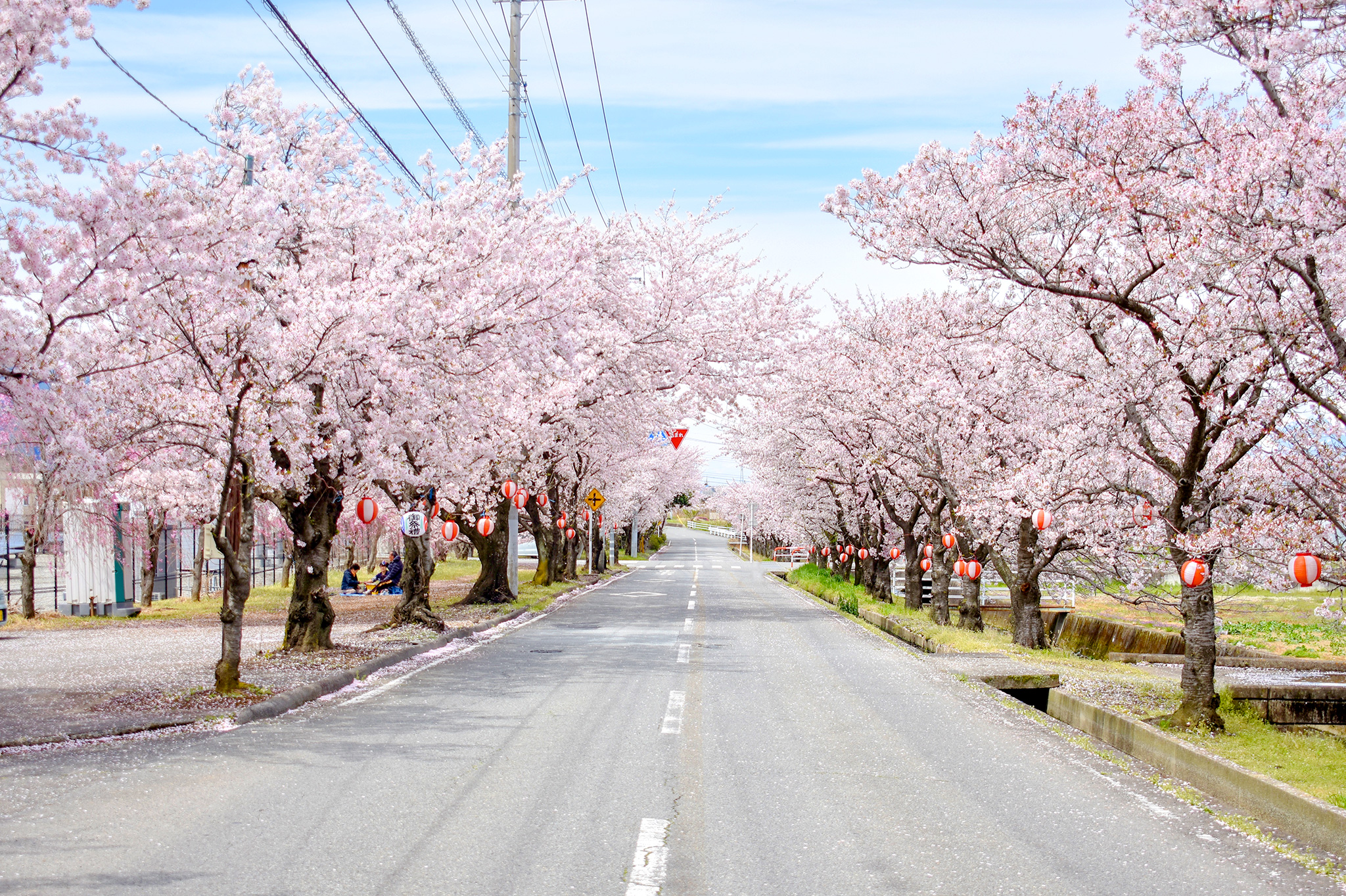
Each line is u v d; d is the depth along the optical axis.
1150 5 8.35
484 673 12.78
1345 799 6.32
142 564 28.28
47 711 9.31
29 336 8.48
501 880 4.80
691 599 30.66
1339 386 8.70
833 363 24.41
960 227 9.98
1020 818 6.23
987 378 16.97
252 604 28.02
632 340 23.78
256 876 4.77
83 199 8.25
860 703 10.78
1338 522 8.20
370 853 5.17
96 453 9.62
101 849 5.13
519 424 20.77
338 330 11.81
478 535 25.86
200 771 6.96
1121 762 8.14
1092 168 8.95
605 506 53.03
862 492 30.55
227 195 11.27
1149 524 10.28
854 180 10.59
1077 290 9.79
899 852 5.45
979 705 10.92
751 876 4.98
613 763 7.44
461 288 15.19
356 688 11.34
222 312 10.31
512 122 23.48
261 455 11.12
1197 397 9.24
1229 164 7.55
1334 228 7.52
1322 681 13.78
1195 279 8.65
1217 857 5.51
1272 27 7.94
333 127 14.87
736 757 7.79
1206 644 9.71
